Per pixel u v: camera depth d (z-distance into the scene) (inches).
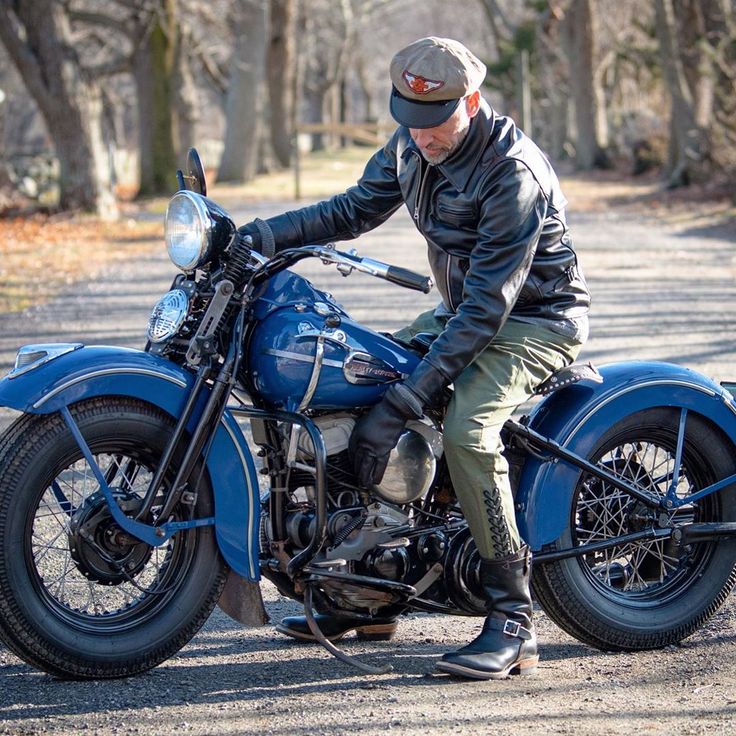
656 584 253.1
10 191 1903.3
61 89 1471.5
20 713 205.2
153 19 1871.3
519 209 216.8
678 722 203.8
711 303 732.0
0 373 522.3
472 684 224.1
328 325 219.1
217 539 221.3
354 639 253.4
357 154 3385.8
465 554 229.9
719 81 1653.5
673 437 247.4
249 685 221.6
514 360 225.9
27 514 208.7
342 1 3855.8
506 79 3319.4
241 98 2247.8
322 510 216.2
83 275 922.1
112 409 213.6
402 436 223.0
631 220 1411.2
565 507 235.9
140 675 224.1
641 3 3105.3
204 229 212.7
